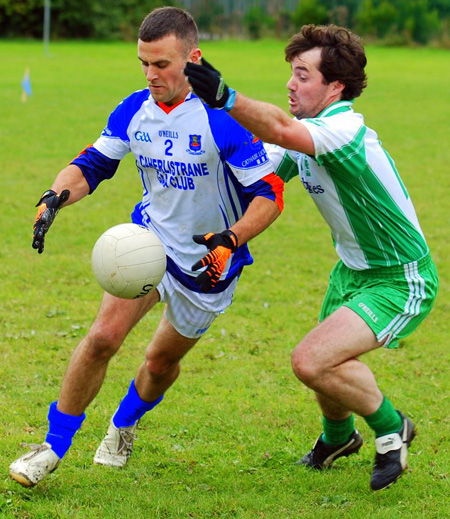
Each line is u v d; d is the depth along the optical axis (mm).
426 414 12852
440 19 128875
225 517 9492
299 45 9703
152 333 16438
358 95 9883
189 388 13641
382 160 9477
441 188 31547
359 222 9617
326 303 10594
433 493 10219
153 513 9477
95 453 11078
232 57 91188
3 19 115625
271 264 21484
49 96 56250
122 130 10086
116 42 118062
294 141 8664
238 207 10109
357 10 127688
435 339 16500
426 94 63375
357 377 9305
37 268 20422
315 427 12219
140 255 9328
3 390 13352
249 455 11203
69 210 26609
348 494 10141
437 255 22859
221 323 17016
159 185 10062
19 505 9516
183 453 11203
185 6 127312
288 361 15078
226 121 9492
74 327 16391
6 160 34844
